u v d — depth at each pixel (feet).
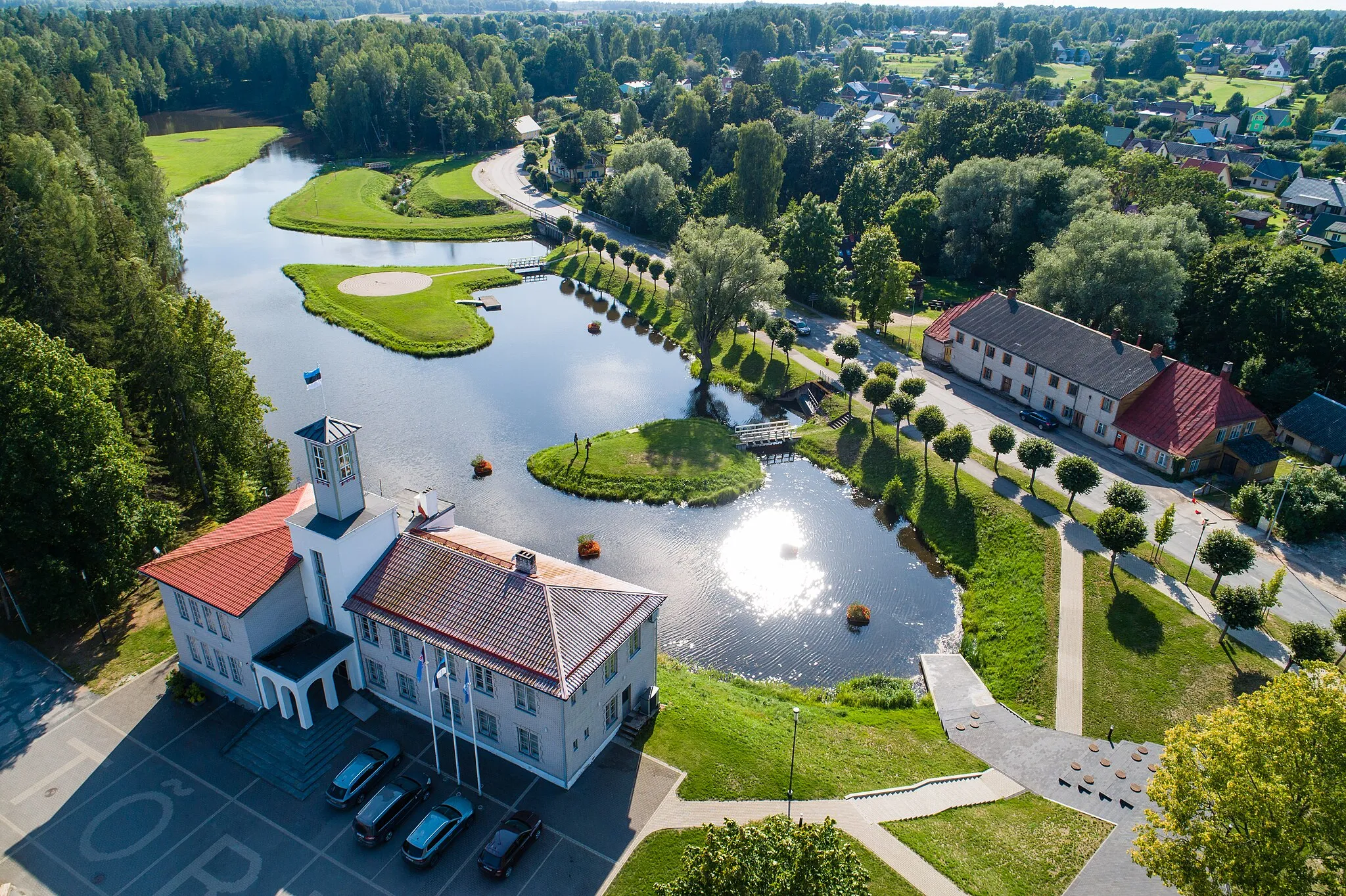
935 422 277.85
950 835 145.38
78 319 248.93
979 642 206.59
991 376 345.51
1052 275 365.40
